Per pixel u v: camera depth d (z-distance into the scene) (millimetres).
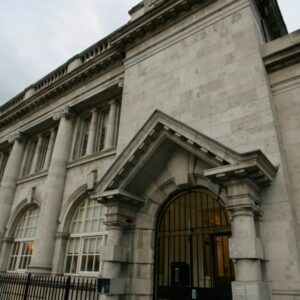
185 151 9602
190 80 10930
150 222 9758
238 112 9156
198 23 11812
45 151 18984
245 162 6965
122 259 9016
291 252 6926
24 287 12609
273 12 12328
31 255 15172
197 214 9734
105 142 14438
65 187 14922
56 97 17906
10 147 21594
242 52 9977
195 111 10211
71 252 13414
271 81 9438
